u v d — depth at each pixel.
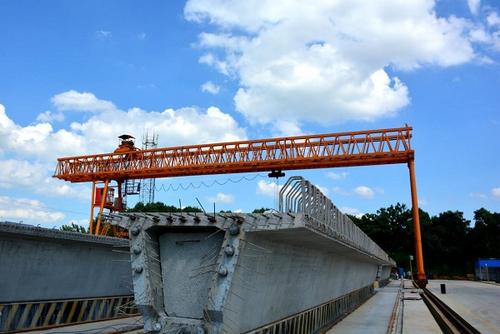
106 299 19.86
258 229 8.62
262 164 48.50
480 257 107.44
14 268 15.17
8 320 15.02
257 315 10.06
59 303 17.33
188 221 9.14
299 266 12.34
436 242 107.62
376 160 46.41
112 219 9.87
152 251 9.62
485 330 19.64
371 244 27.19
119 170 52.56
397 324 20.80
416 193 47.91
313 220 9.08
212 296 8.41
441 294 43.22
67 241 16.80
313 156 47.16
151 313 9.27
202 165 49.97
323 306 17.48
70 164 55.06
